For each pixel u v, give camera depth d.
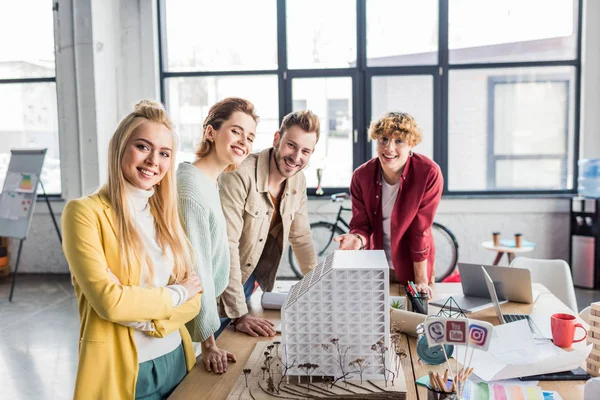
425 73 5.51
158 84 5.76
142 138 1.35
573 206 5.14
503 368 1.42
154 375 1.42
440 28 5.44
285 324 1.35
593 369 1.47
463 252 5.50
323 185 5.75
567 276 2.67
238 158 1.72
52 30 5.72
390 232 2.48
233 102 1.71
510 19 5.41
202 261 1.57
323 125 5.68
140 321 1.32
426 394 1.34
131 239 1.36
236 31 5.68
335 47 5.59
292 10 5.58
